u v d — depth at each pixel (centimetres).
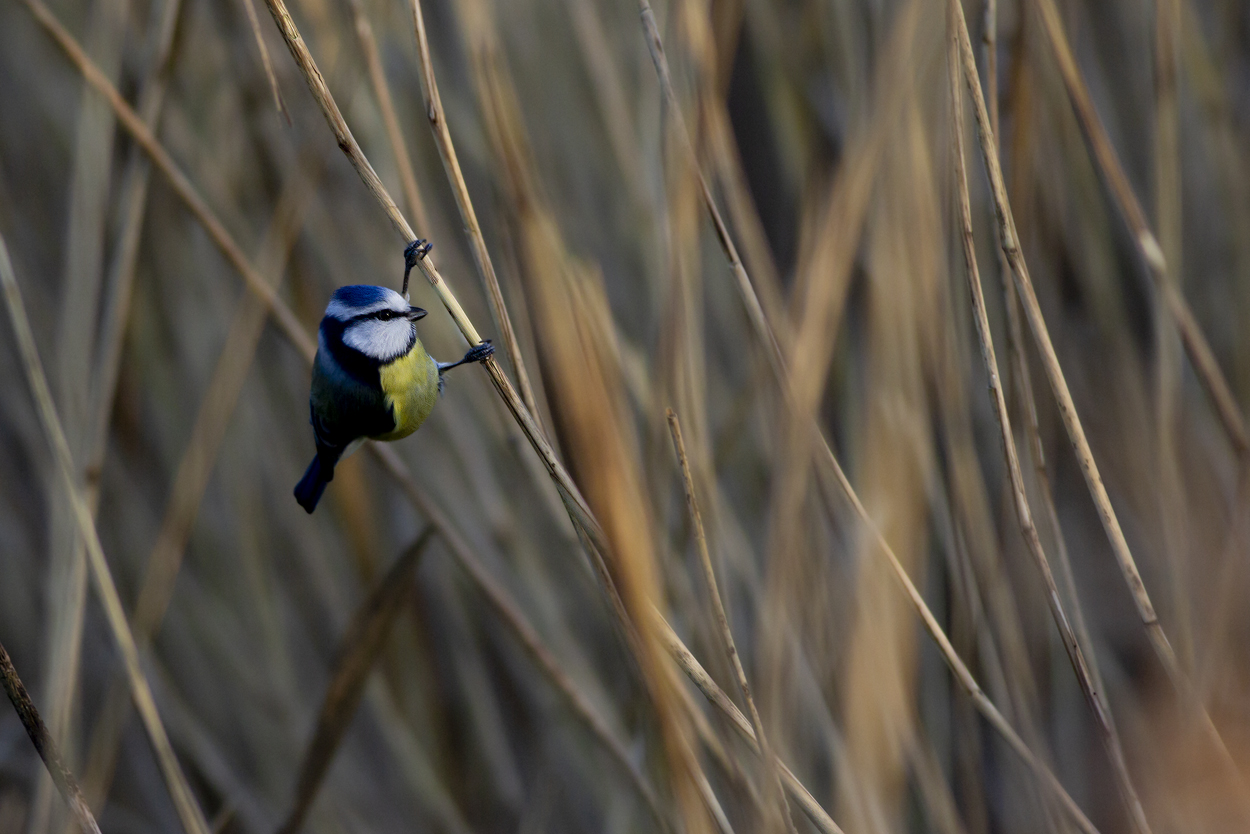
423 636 792
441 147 445
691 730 501
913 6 500
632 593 421
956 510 549
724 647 451
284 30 435
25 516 815
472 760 794
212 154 755
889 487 515
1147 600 496
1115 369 707
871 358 522
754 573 638
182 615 794
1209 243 747
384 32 693
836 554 573
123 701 695
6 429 814
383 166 694
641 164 675
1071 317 727
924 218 514
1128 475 704
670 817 550
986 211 582
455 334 725
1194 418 711
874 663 504
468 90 713
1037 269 672
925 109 512
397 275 736
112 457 801
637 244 712
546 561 779
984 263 589
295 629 810
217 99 749
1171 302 565
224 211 754
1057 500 750
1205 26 761
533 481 638
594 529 438
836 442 626
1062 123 681
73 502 611
